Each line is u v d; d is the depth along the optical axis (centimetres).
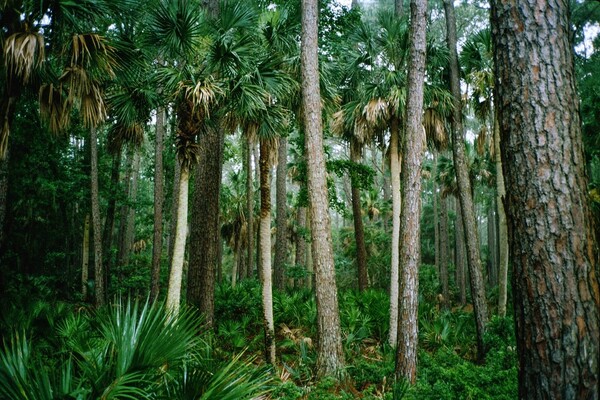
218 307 1077
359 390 652
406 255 648
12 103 562
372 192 2756
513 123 244
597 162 946
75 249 1933
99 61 583
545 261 224
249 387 308
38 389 251
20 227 1485
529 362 226
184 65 710
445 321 1006
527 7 246
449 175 2397
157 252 1295
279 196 1598
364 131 1055
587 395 208
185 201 670
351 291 1348
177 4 655
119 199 1593
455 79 1049
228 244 2527
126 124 764
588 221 228
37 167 1277
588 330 214
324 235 712
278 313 1146
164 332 315
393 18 1034
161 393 285
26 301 744
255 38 868
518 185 239
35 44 509
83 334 429
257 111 791
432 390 484
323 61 995
